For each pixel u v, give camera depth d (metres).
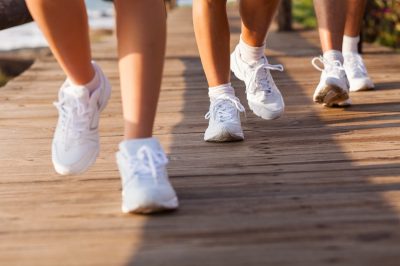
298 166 2.34
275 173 2.26
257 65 2.92
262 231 1.73
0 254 1.64
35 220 1.88
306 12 10.27
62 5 1.80
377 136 2.75
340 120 3.07
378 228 1.73
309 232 1.72
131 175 1.86
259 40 2.86
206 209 1.92
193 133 2.91
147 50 1.84
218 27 2.65
